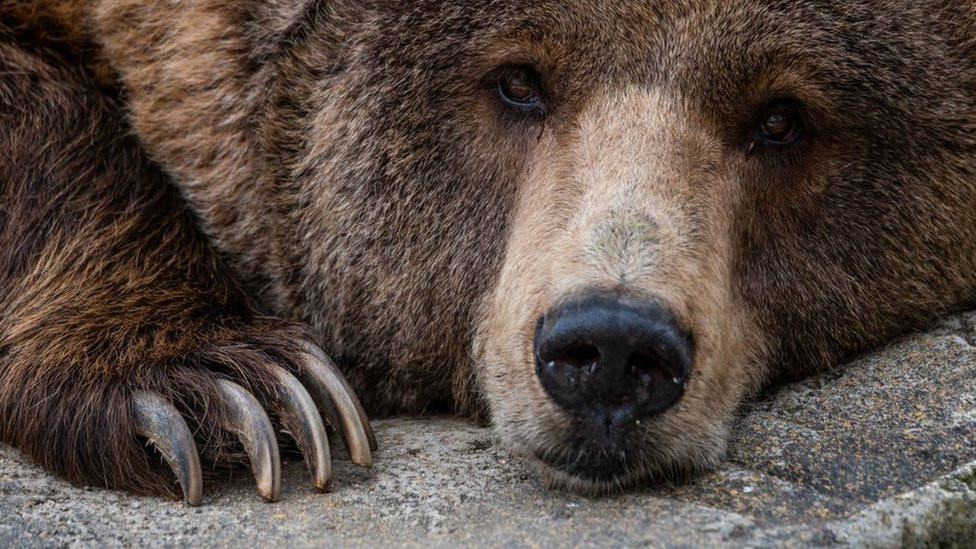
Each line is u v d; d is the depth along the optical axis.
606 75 7.57
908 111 7.84
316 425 7.43
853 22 7.55
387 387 8.86
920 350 8.29
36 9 9.49
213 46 8.74
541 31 7.56
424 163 8.13
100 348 7.98
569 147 7.60
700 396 7.00
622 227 6.78
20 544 6.58
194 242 9.00
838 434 7.43
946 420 7.35
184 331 8.21
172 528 6.85
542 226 7.32
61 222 8.70
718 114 7.61
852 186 8.02
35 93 9.14
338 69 8.28
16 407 7.92
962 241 8.41
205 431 7.60
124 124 9.43
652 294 6.41
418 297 8.39
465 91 7.94
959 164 8.15
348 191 8.37
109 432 7.55
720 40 7.44
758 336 8.12
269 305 9.07
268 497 7.18
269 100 8.54
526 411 6.97
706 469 7.14
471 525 6.59
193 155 8.97
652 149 7.33
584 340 6.31
